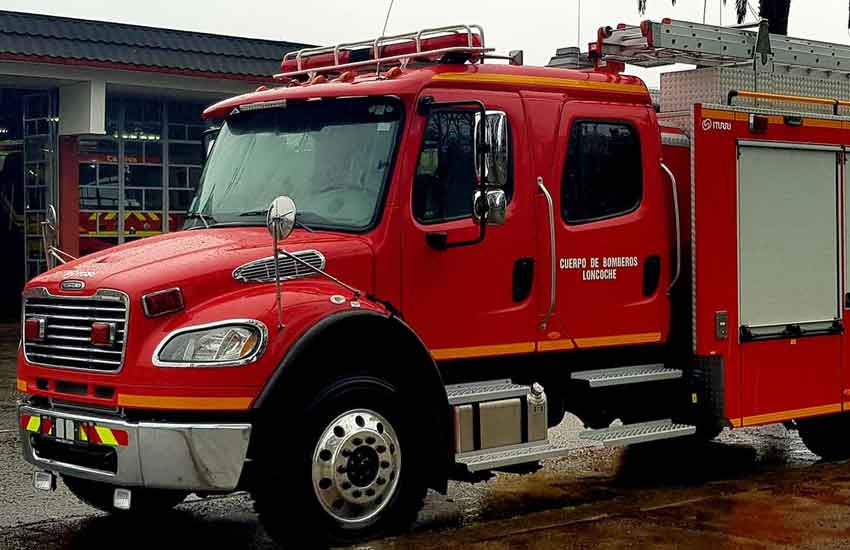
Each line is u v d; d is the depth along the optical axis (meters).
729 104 8.83
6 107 21.00
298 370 6.41
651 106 8.45
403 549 6.54
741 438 10.78
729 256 8.64
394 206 7.07
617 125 8.23
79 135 20.03
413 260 7.15
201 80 20.27
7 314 21.27
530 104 7.75
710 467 9.38
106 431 6.31
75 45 18.64
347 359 6.73
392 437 6.81
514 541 6.72
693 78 9.02
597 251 8.03
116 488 6.53
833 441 9.73
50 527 7.40
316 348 6.45
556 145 7.86
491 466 7.12
